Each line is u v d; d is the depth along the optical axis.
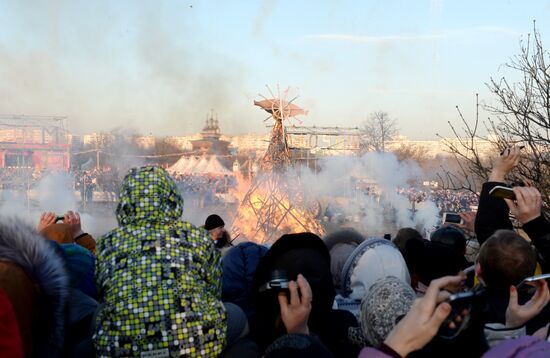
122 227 2.60
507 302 2.53
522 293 2.56
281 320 2.38
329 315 2.60
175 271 2.45
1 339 1.86
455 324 1.69
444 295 1.73
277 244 2.50
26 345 2.12
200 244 2.61
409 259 3.10
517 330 2.38
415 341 1.66
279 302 2.27
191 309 2.38
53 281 2.23
